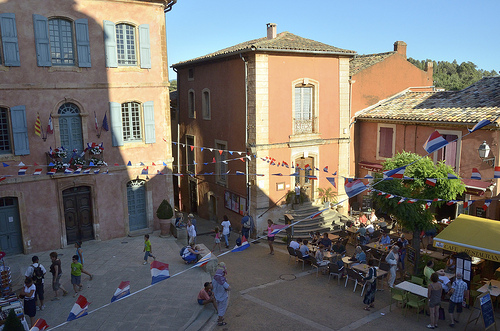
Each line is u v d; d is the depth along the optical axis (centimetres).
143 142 1922
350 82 2394
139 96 1878
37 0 1606
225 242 2086
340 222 2253
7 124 1617
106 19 1761
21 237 1677
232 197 2355
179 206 3067
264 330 1199
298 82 2194
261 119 2103
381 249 1697
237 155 2272
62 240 1758
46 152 1683
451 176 1202
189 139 2823
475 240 1332
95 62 1756
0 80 1566
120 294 865
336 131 2378
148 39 1861
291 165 2238
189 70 2708
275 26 2370
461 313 1301
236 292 1480
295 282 1577
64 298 1319
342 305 1370
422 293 1255
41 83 1642
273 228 1195
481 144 1758
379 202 1631
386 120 2292
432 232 1873
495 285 1297
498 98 1973
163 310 1243
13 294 1222
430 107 2194
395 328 1209
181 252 1606
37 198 1684
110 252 1725
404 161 1614
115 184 1862
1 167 1600
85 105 1752
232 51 2148
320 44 2297
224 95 2339
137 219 1966
